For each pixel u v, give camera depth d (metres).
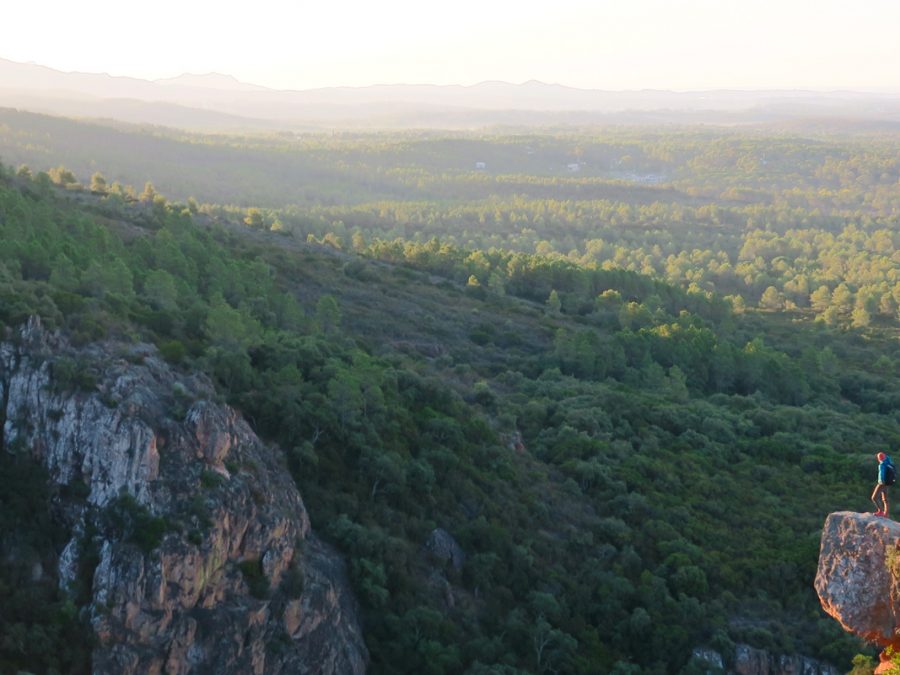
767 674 67.94
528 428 100.25
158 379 60.00
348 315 135.38
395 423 77.94
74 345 60.41
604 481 87.81
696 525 83.25
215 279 116.88
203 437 56.97
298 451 67.69
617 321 168.88
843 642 68.31
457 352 131.62
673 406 113.75
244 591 55.16
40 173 154.50
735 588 75.50
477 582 68.75
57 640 49.25
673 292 196.62
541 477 86.06
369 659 60.06
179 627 51.88
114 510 53.16
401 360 111.06
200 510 54.12
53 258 97.56
